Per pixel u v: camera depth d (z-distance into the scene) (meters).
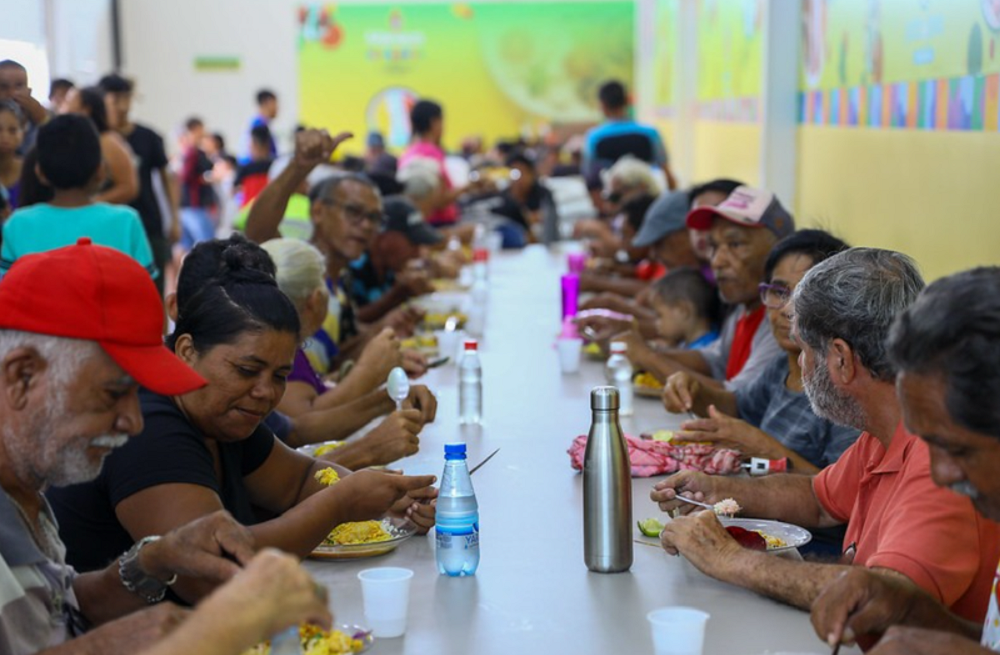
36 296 1.58
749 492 2.36
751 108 6.97
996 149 3.28
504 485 2.59
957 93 3.63
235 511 2.27
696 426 2.69
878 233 4.55
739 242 3.47
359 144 15.56
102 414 1.61
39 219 4.14
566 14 15.32
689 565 2.06
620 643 1.74
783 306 2.76
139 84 15.23
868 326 1.93
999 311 1.37
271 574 1.27
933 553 1.75
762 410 3.07
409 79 15.48
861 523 2.07
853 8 4.89
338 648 1.69
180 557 1.74
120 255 1.65
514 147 12.86
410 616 1.85
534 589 1.96
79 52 12.11
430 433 3.09
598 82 15.45
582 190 10.30
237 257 2.16
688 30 10.46
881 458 2.04
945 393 1.39
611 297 5.01
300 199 4.75
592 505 2.02
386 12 15.35
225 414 2.05
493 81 15.48
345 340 4.47
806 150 5.86
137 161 6.04
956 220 3.64
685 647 1.63
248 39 15.25
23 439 1.60
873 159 4.60
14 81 4.23
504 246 8.48
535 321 5.06
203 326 2.04
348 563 2.11
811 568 1.86
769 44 6.08
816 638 1.75
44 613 1.68
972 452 1.41
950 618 1.68
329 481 2.38
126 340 1.60
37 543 1.74
